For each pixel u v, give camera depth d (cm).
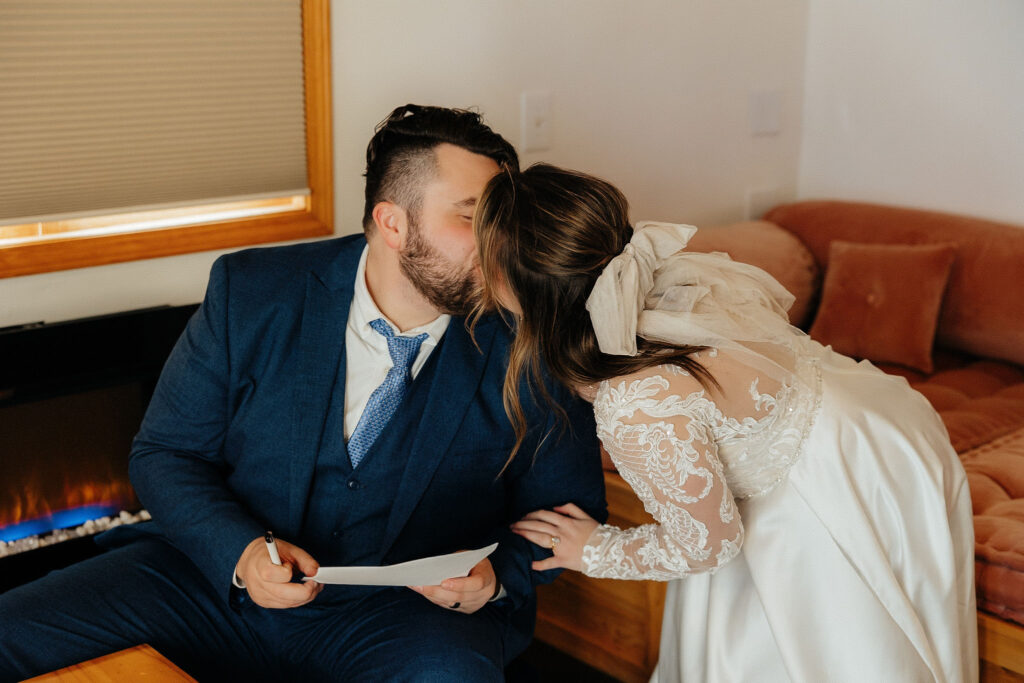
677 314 156
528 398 173
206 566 162
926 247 298
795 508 168
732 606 178
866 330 297
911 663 165
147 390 216
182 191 212
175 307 212
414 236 164
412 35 243
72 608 163
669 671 195
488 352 176
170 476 170
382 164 167
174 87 204
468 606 164
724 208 343
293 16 219
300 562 157
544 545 177
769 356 164
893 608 165
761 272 180
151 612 167
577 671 237
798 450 166
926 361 290
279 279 173
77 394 205
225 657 170
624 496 219
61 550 207
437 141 163
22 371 193
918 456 171
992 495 215
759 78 342
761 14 336
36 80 186
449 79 254
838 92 352
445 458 173
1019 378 288
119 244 205
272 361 171
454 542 179
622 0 291
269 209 232
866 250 304
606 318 145
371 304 174
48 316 201
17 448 198
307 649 169
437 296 166
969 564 181
